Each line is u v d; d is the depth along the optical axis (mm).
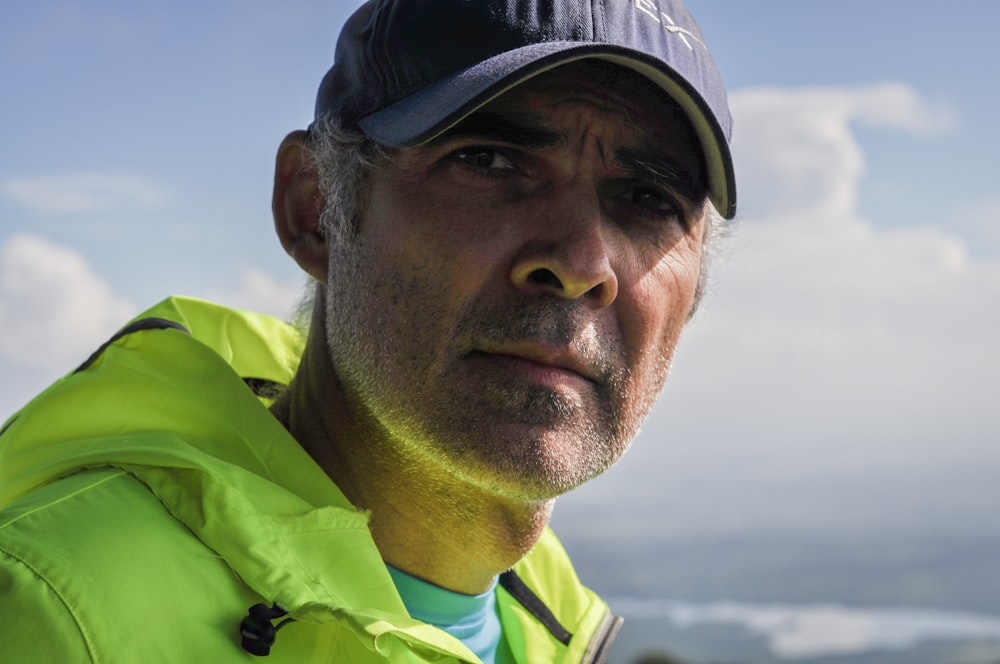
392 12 1444
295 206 1593
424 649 1291
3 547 1138
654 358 1496
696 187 1522
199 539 1246
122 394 1430
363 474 1465
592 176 1422
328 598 1242
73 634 1094
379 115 1414
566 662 1822
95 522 1200
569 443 1374
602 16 1425
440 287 1372
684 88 1427
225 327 1835
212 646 1162
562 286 1365
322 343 1528
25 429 1435
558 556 1940
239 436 1416
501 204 1387
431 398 1367
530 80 1401
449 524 1479
